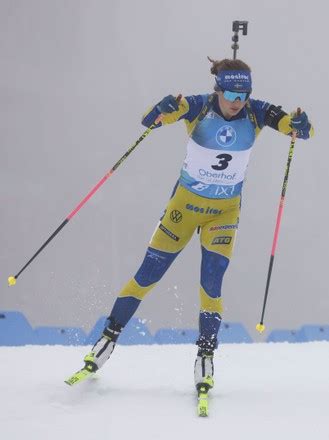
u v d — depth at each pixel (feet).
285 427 33.22
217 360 46.09
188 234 38.73
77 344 54.85
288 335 61.21
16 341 53.67
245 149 37.06
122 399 36.19
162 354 46.62
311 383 40.37
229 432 32.40
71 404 35.35
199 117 36.65
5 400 35.58
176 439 31.40
